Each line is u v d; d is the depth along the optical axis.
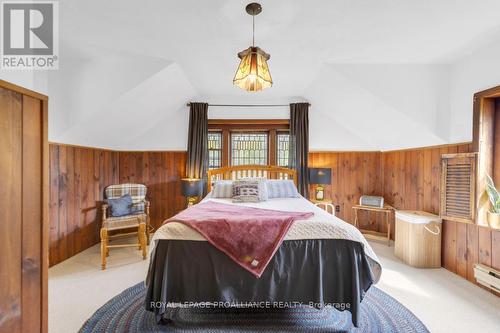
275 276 1.63
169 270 1.64
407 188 3.34
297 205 2.62
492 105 2.27
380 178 3.91
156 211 3.99
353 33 2.16
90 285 2.27
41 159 1.11
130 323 1.72
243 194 2.93
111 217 3.16
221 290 1.61
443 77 2.71
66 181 2.92
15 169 1.00
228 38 2.28
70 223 2.98
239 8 1.83
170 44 2.41
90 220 3.34
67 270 2.60
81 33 2.20
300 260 1.64
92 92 2.82
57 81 2.74
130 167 3.98
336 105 3.53
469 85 2.44
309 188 3.87
